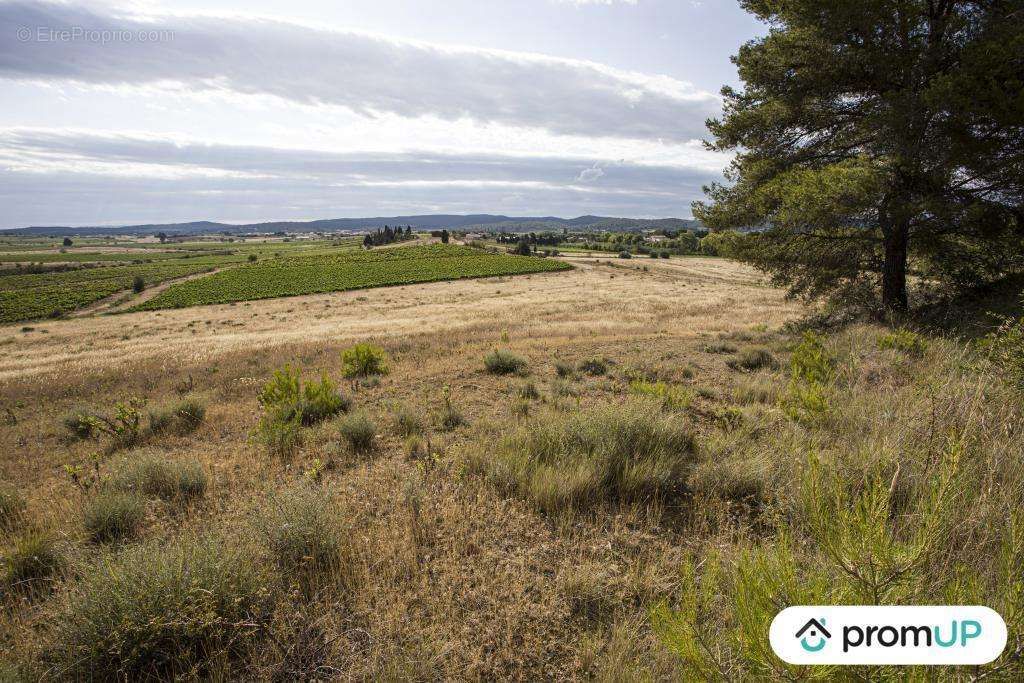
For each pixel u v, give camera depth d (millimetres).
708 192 15141
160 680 2295
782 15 11945
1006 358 4188
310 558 2988
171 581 2564
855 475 3162
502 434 5305
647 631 2391
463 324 28078
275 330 34438
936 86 8906
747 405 6402
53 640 2520
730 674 1643
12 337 39875
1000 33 8961
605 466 4109
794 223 12016
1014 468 2678
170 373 15922
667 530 3391
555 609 2633
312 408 7535
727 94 14383
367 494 4234
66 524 4094
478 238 184875
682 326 22953
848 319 12797
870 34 10422
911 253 12547
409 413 6715
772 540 2938
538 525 3510
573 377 9328
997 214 9906
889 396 4922
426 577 2916
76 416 8781
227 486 4938
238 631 2439
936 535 1612
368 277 77812
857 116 11758
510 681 2189
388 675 2156
